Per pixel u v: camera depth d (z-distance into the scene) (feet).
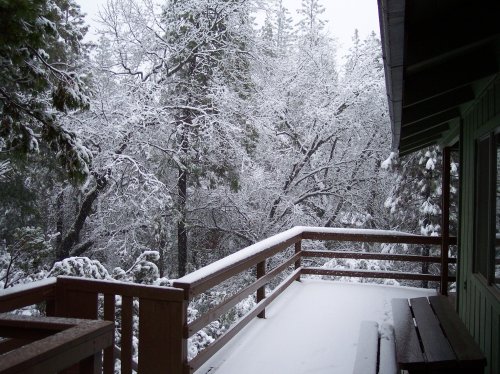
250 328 16.28
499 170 12.22
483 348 12.99
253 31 49.49
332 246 54.95
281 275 49.24
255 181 48.85
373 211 58.90
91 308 10.30
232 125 42.27
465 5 8.96
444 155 23.04
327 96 53.26
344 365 12.90
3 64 19.19
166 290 10.00
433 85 11.41
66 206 54.29
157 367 10.06
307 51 53.93
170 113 45.09
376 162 56.85
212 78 45.85
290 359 13.34
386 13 6.26
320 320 17.37
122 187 41.14
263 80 53.01
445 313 17.20
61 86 19.65
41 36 17.22
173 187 47.32
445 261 22.50
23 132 20.25
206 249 56.80
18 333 5.16
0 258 30.07
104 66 44.37
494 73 11.38
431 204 46.85
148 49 44.96
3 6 15.31
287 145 54.54
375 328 15.37
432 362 11.40
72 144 20.11
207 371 12.44
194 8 45.78
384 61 8.17
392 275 23.91
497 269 12.10
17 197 44.70
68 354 4.34
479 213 14.80
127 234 42.24
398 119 12.07
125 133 39.01
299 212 50.19
